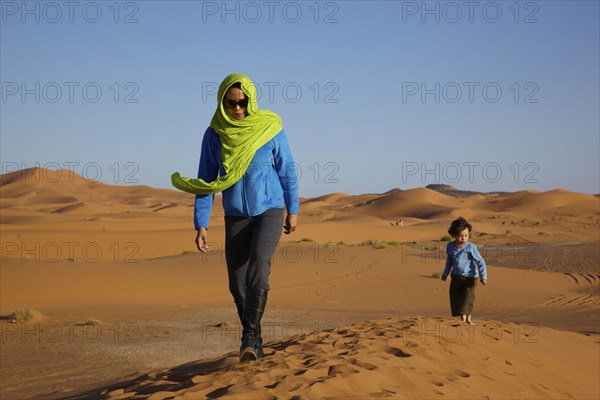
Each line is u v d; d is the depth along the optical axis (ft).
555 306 79.10
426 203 584.40
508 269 117.39
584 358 28.22
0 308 67.26
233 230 17.07
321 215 412.77
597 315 67.31
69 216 343.46
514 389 18.53
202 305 75.61
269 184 16.89
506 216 449.06
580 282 106.01
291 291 88.63
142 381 18.69
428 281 99.19
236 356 20.30
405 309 76.48
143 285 87.40
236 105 16.63
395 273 105.70
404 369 16.57
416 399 14.65
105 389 19.94
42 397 24.59
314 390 13.56
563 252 172.76
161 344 48.21
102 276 88.99
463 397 15.92
